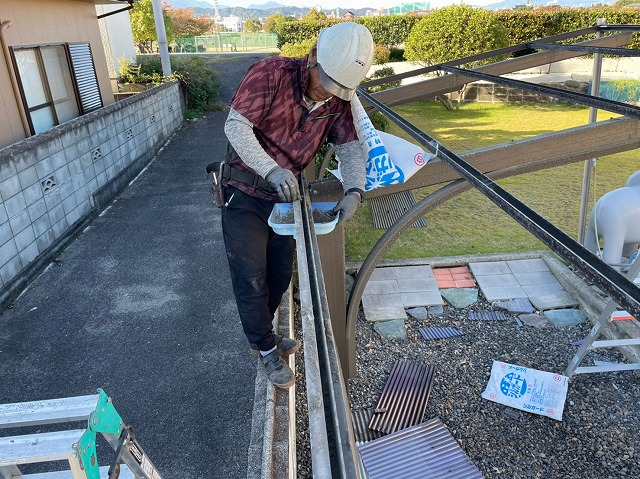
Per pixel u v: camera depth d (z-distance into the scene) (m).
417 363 3.64
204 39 37.34
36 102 5.74
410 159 2.10
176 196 5.91
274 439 2.29
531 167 2.62
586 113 11.18
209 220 5.13
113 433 1.18
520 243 5.20
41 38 5.77
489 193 1.52
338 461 0.68
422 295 4.39
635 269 3.31
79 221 4.87
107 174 5.69
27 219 3.91
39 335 3.23
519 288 4.43
